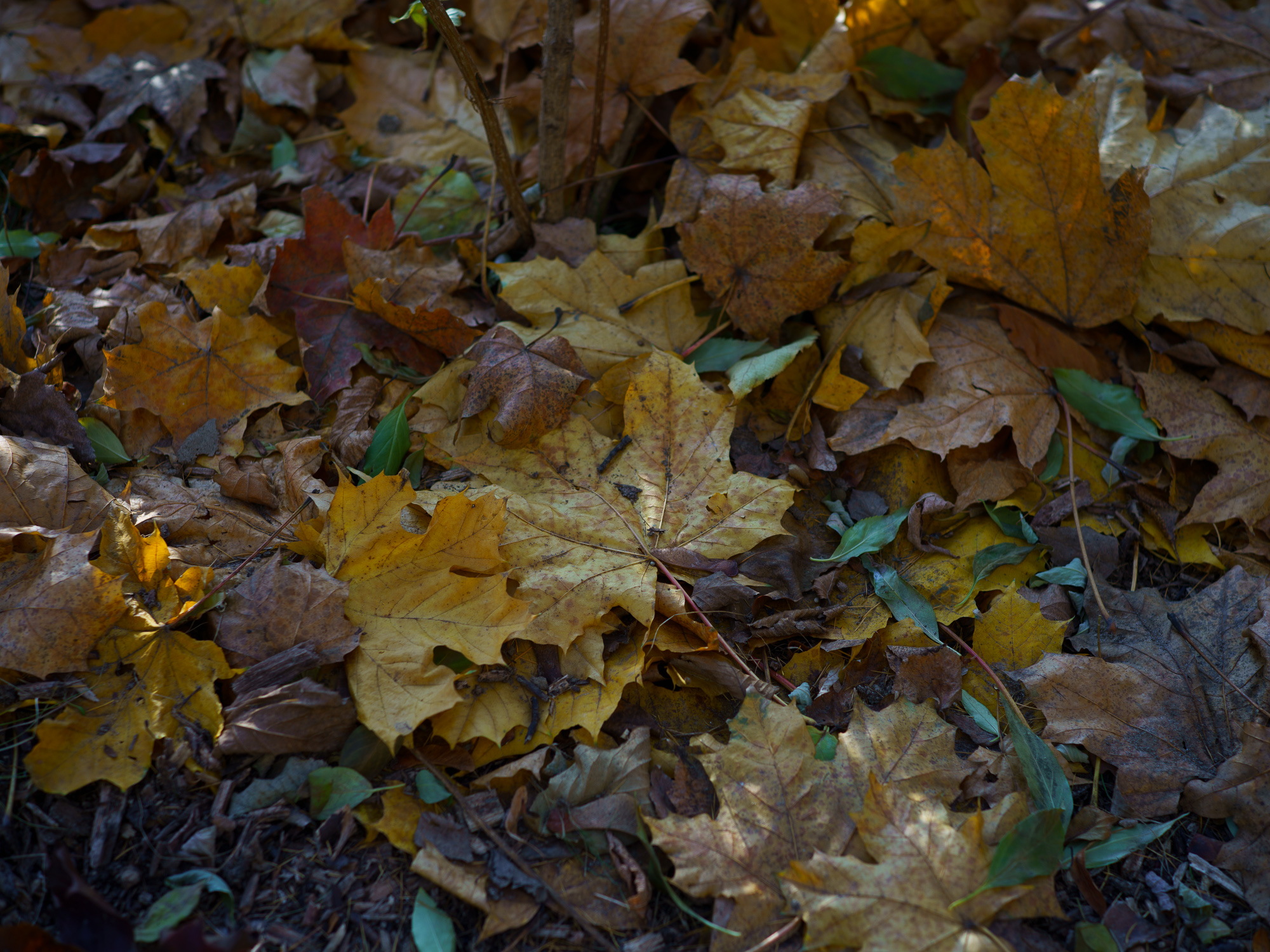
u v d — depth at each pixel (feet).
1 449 2.96
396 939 2.75
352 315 3.25
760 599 3.07
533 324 3.25
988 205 3.26
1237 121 3.35
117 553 2.90
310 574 2.92
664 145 3.52
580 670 2.93
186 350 3.17
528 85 3.43
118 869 2.76
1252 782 2.89
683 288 3.30
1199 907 2.82
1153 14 3.54
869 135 3.50
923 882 2.75
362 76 3.62
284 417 3.22
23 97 3.60
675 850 2.78
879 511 3.18
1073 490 3.17
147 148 3.57
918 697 2.99
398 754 2.88
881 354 3.26
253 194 3.43
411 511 3.05
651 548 3.04
